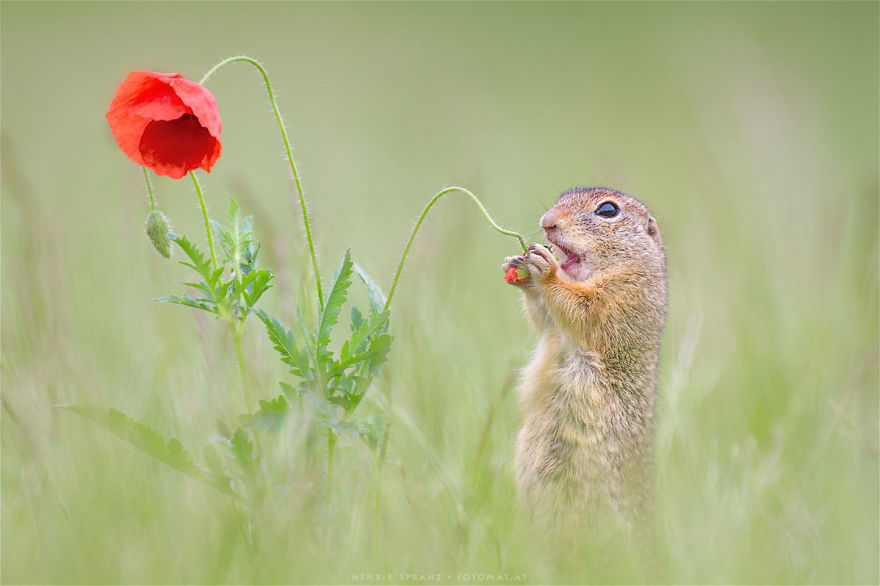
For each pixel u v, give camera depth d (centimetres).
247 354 1112
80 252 1479
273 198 1928
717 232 1620
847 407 1139
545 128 2752
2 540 838
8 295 1256
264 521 834
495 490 1003
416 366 1147
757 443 1123
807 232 1684
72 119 2694
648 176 2198
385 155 2383
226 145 2467
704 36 3697
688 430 1098
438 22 3959
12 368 1064
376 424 880
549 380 1026
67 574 782
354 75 3219
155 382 1072
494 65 3444
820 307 1394
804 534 944
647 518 1010
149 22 3616
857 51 3556
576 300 1026
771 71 2659
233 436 839
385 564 861
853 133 2811
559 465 1002
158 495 890
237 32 3556
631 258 1068
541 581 882
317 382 849
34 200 1298
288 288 1076
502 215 1853
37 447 934
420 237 1399
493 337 1319
